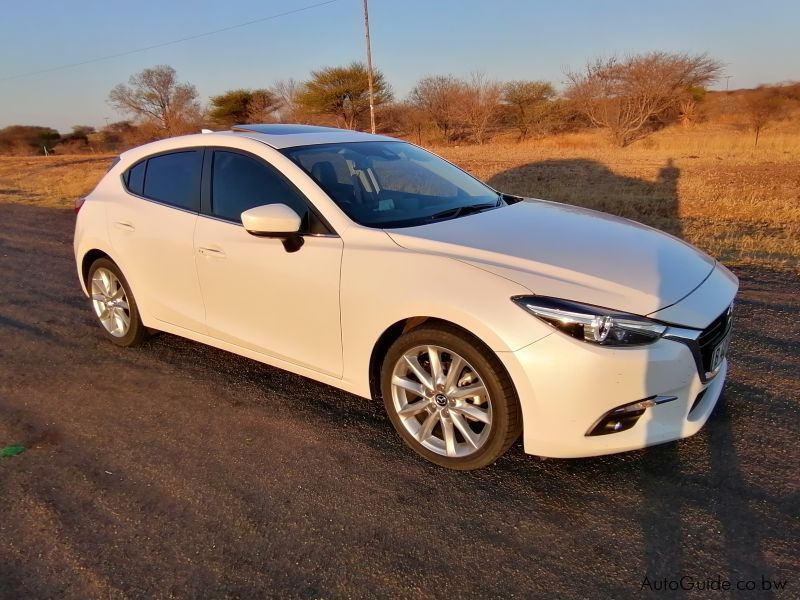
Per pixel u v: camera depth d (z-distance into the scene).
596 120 30.11
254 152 3.79
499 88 40.94
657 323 2.69
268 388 4.09
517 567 2.45
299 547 2.60
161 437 3.53
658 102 29.05
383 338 3.23
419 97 44.34
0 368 4.59
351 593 2.35
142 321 4.56
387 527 2.71
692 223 8.92
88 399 4.04
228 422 3.66
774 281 5.87
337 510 2.83
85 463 3.30
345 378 3.40
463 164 18.80
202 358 4.61
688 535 2.57
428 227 3.34
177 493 3.00
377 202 3.62
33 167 30.91
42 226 11.03
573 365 2.63
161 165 4.36
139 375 4.36
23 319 5.71
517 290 2.76
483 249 3.03
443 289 2.88
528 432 2.79
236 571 2.48
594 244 3.21
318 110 46.41
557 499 2.84
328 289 3.29
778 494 2.79
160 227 4.17
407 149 4.52
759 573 2.36
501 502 2.84
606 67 29.17
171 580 2.45
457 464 3.05
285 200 3.58
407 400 3.25
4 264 8.03
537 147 28.53
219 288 3.86
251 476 3.12
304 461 3.23
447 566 2.46
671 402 2.78
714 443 3.20
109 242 4.55
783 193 11.40
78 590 2.41
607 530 2.63
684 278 2.99
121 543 2.67
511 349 2.70
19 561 2.58
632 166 16.50
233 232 3.75
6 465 3.30
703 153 19.94
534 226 3.46
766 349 4.30
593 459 3.12
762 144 21.77
